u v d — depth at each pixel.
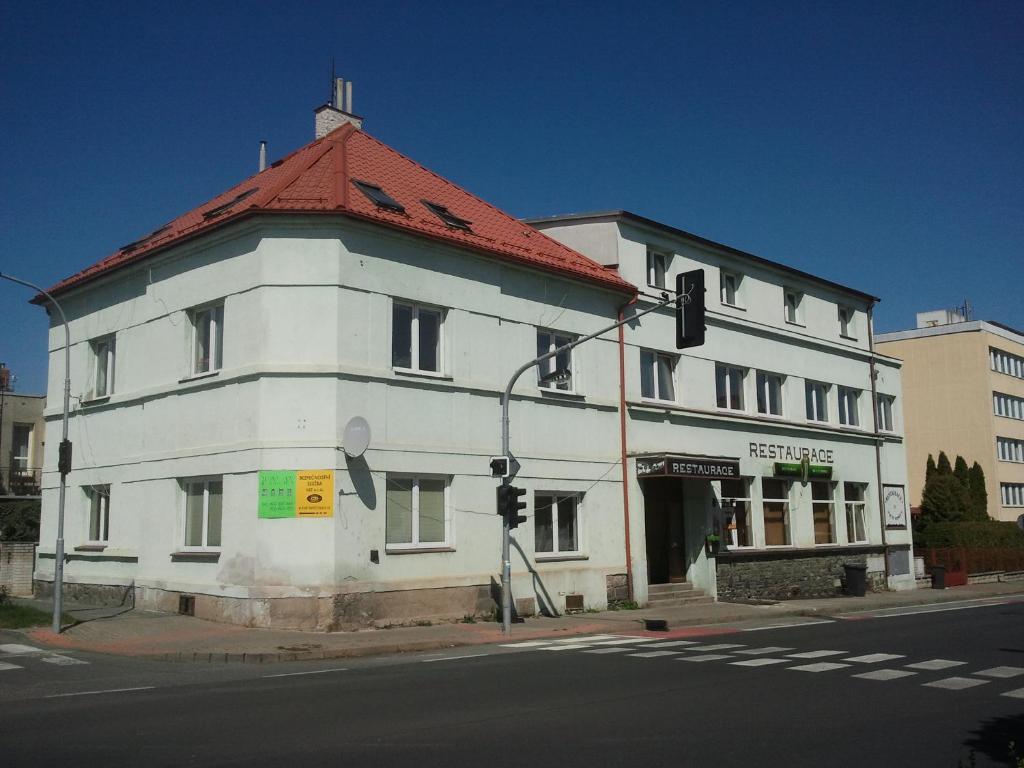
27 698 10.69
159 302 20.73
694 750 8.00
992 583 39.09
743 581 27.00
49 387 24.81
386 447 18.30
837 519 31.81
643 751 7.95
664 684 11.62
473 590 19.55
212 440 18.72
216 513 18.84
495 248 20.84
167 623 17.62
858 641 16.77
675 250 26.50
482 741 8.30
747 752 7.95
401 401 18.69
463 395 19.89
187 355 19.84
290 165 22.66
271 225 18.02
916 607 27.22
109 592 21.19
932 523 45.94
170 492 19.69
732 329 28.17
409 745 8.13
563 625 19.17
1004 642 16.52
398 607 18.05
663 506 25.50
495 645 16.47
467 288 20.28
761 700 10.47
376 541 17.89
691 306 15.52
